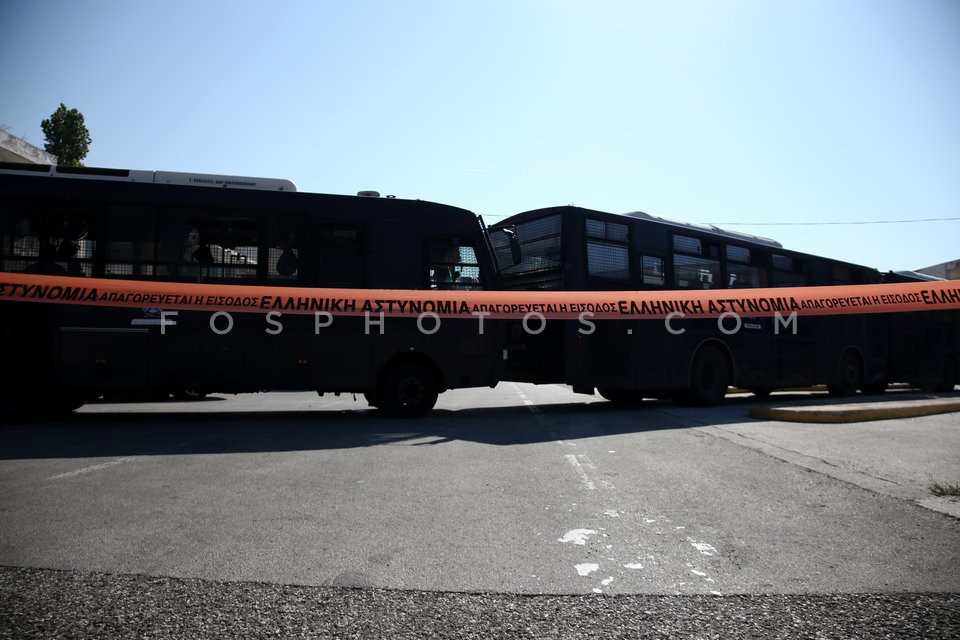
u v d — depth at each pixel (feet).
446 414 37.52
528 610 9.66
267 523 14.11
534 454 23.17
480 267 36.60
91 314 31.42
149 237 32.30
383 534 13.42
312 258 33.83
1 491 16.83
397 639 8.63
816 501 16.51
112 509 15.11
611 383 38.34
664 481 18.78
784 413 33.55
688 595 10.30
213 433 28.35
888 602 10.05
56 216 31.81
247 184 34.14
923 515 15.21
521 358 38.96
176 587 10.41
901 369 61.62
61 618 9.18
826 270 56.08
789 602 10.04
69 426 30.89
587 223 38.63
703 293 40.57
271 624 9.07
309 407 43.52
